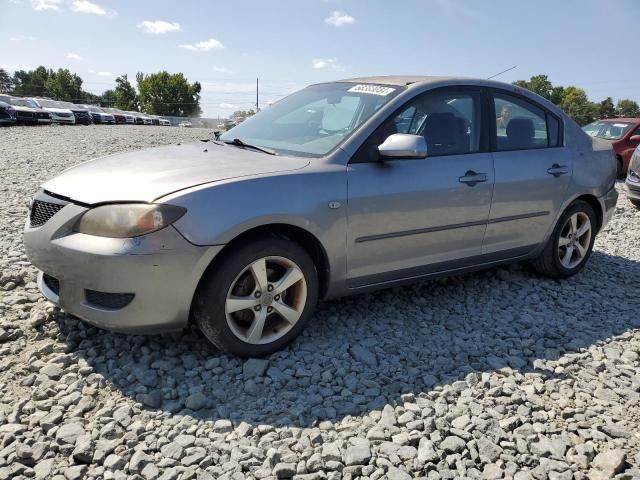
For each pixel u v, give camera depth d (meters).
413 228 3.70
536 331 3.85
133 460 2.31
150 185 2.97
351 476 2.33
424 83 3.95
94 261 2.82
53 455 2.36
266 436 2.53
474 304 4.29
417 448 2.55
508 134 4.35
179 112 97.31
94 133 18.44
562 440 2.64
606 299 4.59
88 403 2.71
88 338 3.32
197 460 2.35
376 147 3.56
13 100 29.02
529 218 4.41
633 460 2.54
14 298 3.71
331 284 3.46
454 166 3.88
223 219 2.92
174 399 2.82
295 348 3.38
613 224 7.74
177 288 2.89
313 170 3.30
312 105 4.19
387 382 3.08
